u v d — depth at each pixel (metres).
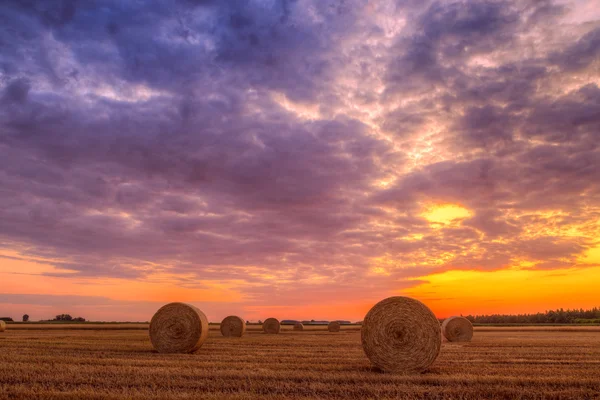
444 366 15.51
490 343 26.23
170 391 10.52
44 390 10.59
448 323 30.78
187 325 19.75
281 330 49.25
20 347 20.66
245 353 19.09
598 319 84.75
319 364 15.48
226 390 10.82
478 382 12.02
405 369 15.38
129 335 33.00
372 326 15.98
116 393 10.29
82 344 22.81
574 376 12.88
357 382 11.97
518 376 12.93
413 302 15.80
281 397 9.89
